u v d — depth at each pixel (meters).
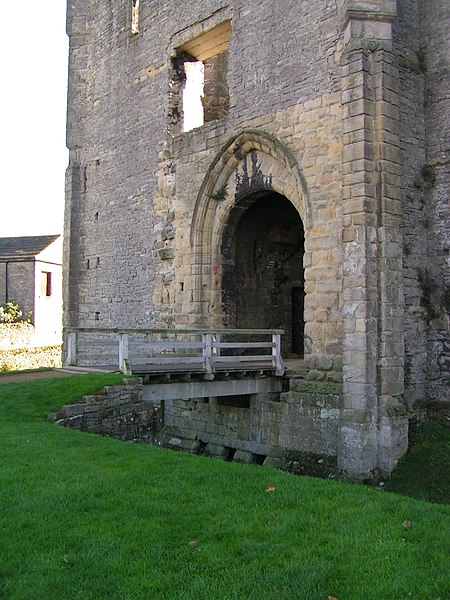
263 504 6.32
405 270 12.47
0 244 39.62
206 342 13.23
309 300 13.15
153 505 6.09
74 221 21.88
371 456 11.38
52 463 7.59
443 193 12.77
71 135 22.09
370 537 5.48
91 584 4.48
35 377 13.78
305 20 13.77
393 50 12.58
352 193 11.84
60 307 39.31
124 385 12.03
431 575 4.73
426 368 12.77
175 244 17.41
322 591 4.46
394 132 12.04
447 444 11.66
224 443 14.80
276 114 14.27
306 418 12.84
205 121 19.67
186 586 4.51
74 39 22.20
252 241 17.67
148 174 18.64
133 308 19.03
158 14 18.58
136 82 19.42
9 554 4.91
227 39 17.27
